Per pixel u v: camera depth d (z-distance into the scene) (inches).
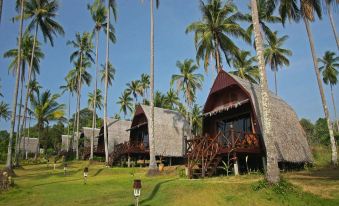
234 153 800.9
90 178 980.6
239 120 961.5
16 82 1218.6
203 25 1295.5
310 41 995.9
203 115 1003.3
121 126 1884.8
